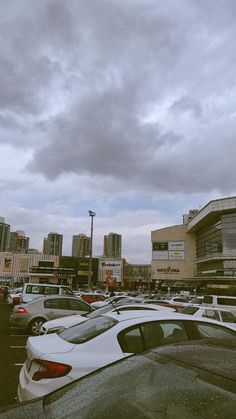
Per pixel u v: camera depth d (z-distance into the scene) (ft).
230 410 5.34
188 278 244.01
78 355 13.26
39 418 6.54
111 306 32.76
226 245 197.47
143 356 8.27
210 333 16.20
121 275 293.02
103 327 15.37
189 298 105.91
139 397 6.50
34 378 12.57
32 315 41.37
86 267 298.56
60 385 12.21
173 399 6.07
